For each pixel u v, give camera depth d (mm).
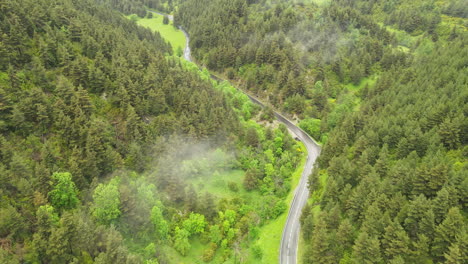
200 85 146000
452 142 87812
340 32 194000
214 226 90688
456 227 63156
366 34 196500
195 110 126188
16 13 115375
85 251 71312
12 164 77562
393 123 104688
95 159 93562
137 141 107188
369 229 71562
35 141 90625
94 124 98375
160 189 101125
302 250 88750
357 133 112562
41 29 122750
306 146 141625
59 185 80375
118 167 98000
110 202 80250
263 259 88062
